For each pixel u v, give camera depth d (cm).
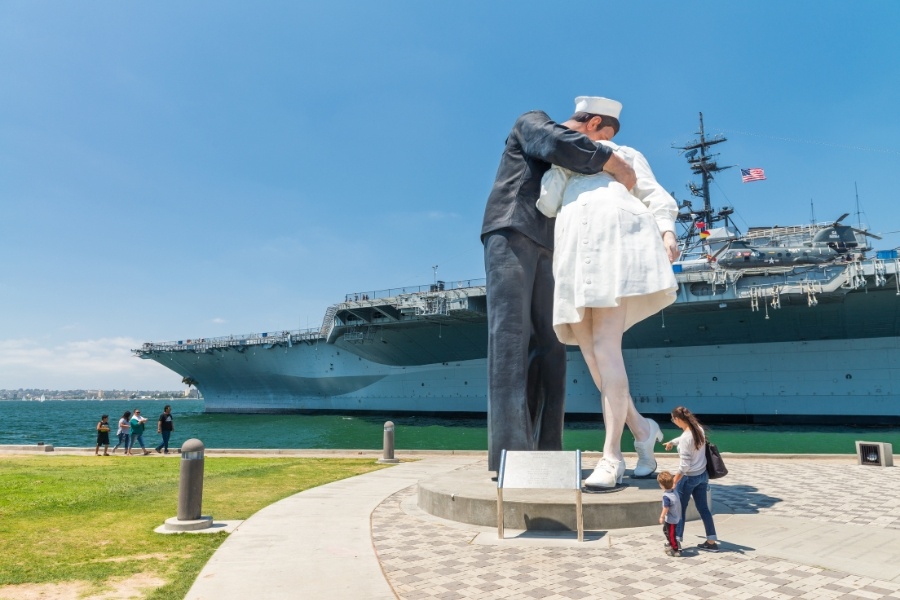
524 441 812
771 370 3525
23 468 1390
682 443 548
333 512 775
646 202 773
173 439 3378
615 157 735
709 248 4322
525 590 442
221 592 446
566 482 598
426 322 4031
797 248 3459
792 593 425
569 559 526
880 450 1277
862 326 3262
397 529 664
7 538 641
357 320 4278
